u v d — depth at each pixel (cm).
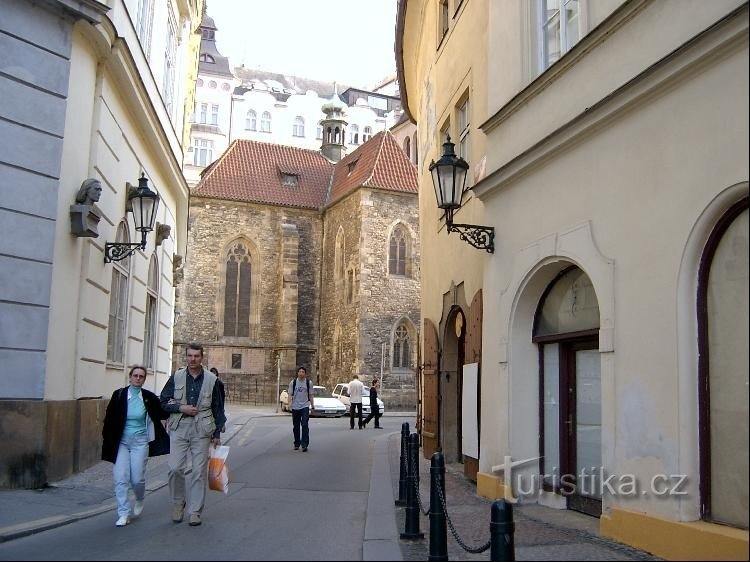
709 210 623
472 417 1163
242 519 851
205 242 4559
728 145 604
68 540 732
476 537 745
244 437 2102
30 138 1033
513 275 977
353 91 8781
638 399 697
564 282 927
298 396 1702
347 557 655
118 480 816
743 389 600
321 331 4731
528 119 972
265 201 4691
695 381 641
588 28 855
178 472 826
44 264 1032
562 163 868
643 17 738
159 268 1920
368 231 4312
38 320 1020
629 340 717
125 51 1262
